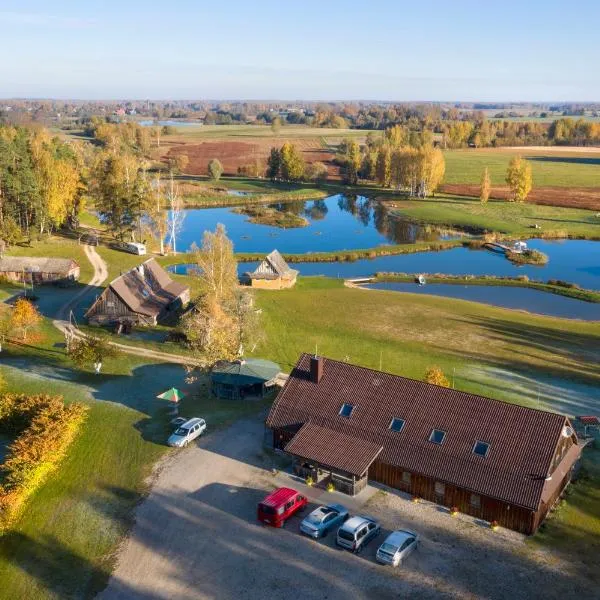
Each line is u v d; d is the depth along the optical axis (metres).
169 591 35.94
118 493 45.38
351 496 45.06
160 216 131.00
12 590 36.03
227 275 82.88
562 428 42.47
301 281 115.31
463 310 95.81
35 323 78.56
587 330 87.75
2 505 41.72
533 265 132.62
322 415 49.34
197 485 46.31
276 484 46.56
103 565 38.12
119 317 82.62
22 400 55.56
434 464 43.97
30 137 146.62
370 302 98.81
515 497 40.50
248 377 60.53
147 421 56.31
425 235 162.00
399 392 48.47
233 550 39.31
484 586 36.12
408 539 38.56
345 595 35.41
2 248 115.12
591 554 39.22
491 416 44.75
